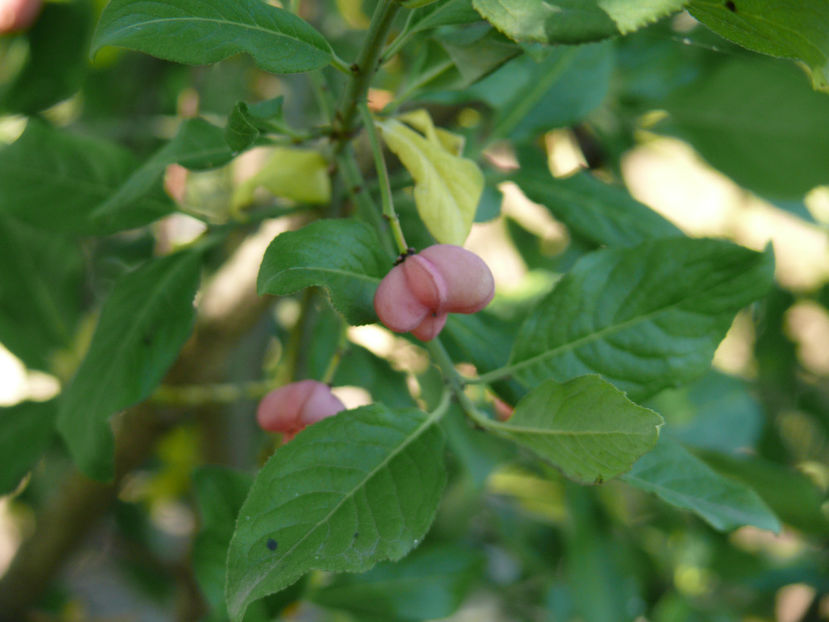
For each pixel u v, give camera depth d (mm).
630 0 183
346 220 207
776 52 192
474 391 290
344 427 206
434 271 204
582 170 260
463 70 222
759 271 218
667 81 304
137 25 197
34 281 309
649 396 218
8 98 294
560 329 222
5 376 338
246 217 254
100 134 362
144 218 261
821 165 302
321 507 201
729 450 356
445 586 288
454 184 220
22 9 286
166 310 248
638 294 221
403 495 204
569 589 350
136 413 304
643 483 223
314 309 260
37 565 332
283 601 262
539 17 185
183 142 230
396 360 289
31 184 261
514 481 366
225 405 366
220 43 199
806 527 308
